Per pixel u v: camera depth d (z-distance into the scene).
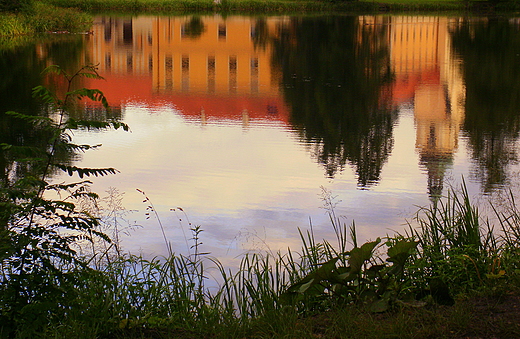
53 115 14.89
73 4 59.28
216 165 10.30
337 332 3.72
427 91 19.72
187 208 7.88
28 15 40.50
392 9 71.69
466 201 5.89
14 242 4.08
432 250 5.33
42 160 4.23
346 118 15.16
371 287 4.40
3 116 14.56
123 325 4.03
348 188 8.94
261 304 4.53
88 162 10.37
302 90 19.83
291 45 34.16
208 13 62.34
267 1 69.12
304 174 9.78
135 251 6.27
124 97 18.48
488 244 5.57
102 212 7.39
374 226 7.21
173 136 12.73
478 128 13.97
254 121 14.61
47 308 3.94
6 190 4.10
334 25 47.69
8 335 3.92
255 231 7.03
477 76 23.00
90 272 4.46
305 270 5.26
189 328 4.08
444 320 3.79
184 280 4.86
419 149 11.73
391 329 3.67
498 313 3.88
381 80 22.14
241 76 23.36
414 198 8.42
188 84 21.64
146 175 9.56
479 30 44.12
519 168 10.20
